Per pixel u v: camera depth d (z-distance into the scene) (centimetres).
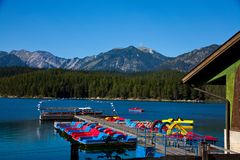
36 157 3231
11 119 7156
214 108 14100
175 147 2877
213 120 8019
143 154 3014
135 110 11431
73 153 1532
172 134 3431
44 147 3762
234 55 1473
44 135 4694
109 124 4975
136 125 4609
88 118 6319
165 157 1166
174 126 3597
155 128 4003
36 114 8600
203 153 1132
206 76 1606
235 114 1462
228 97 1505
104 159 3042
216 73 1565
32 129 5388
